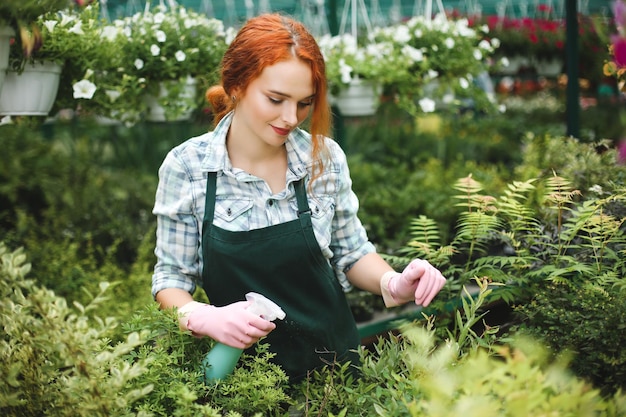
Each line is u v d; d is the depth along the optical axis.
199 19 3.06
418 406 1.14
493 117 6.45
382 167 5.02
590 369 1.64
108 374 1.40
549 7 5.49
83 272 3.48
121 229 4.17
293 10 5.50
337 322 1.70
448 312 2.03
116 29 2.61
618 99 5.26
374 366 1.51
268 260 1.61
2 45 1.72
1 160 4.54
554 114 6.25
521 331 1.73
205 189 1.62
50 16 1.92
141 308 3.13
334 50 3.49
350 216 1.76
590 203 1.88
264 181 1.63
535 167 2.90
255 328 1.42
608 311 1.64
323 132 1.62
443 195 3.93
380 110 3.76
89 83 2.43
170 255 1.66
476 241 2.11
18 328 1.30
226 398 1.43
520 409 1.06
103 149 5.73
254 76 1.50
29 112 2.16
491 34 4.79
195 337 1.55
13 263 1.24
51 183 4.64
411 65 3.40
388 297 1.67
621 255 1.94
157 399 1.38
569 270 1.78
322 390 1.53
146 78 2.86
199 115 3.23
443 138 6.00
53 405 1.30
